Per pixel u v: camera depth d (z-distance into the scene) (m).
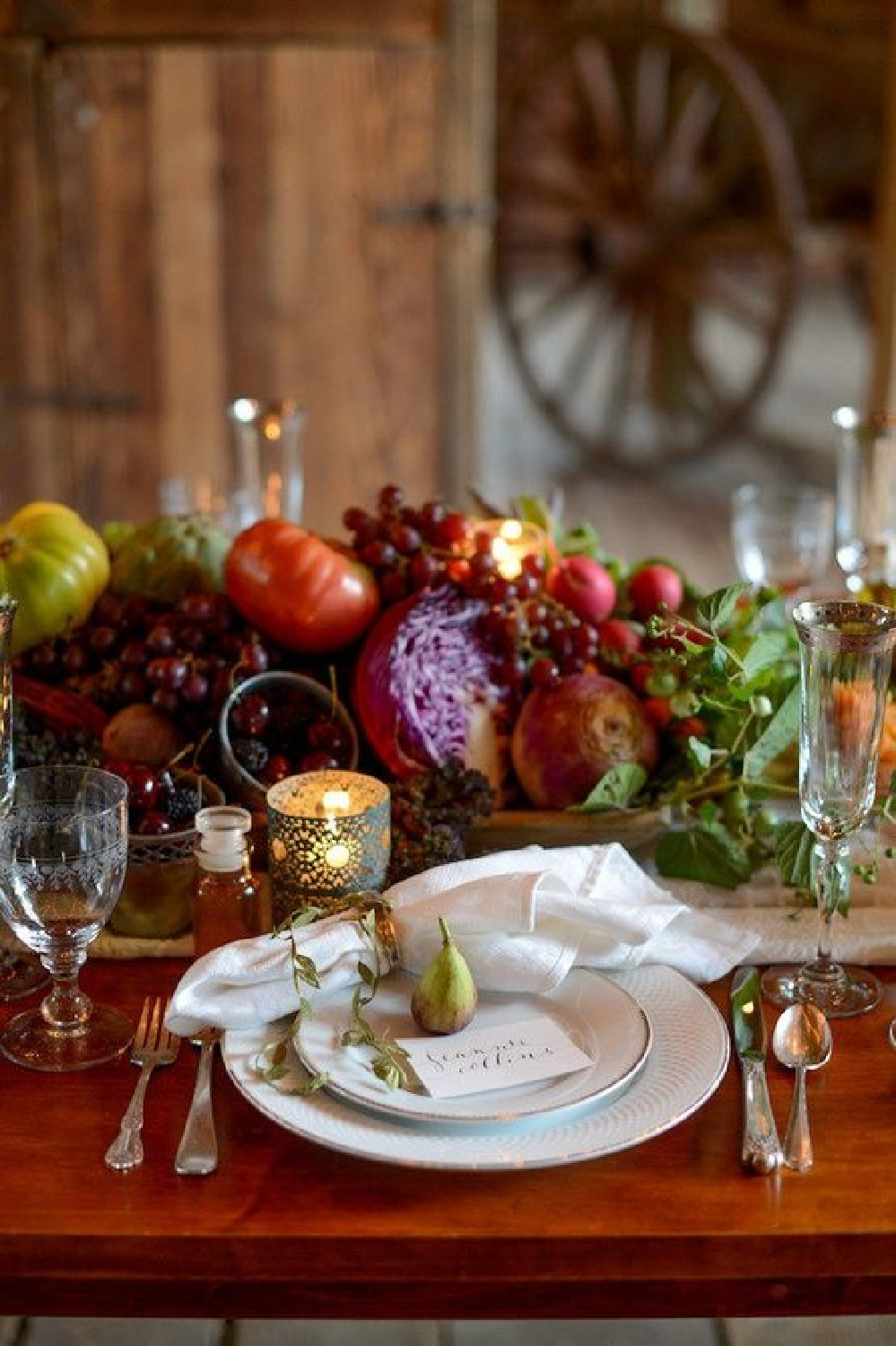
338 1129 0.85
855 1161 0.87
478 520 1.35
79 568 1.25
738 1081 0.94
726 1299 0.83
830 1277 0.83
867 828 1.17
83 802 0.99
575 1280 0.82
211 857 0.99
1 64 2.90
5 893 0.93
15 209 2.99
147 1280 0.82
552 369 5.94
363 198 3.03
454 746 1.18
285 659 1.24
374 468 3.20
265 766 1.14
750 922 1.10
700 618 1.10
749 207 5.09
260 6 2.91
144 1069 0.93
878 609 0.96
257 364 3.11
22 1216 0.82
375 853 1.02
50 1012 0.98
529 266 5.52
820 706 0.96
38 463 3.15
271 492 1.66
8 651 1.00
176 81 2.94
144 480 3.17
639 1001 0.98
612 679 1.19
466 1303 0.83
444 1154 0.82
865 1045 0.98
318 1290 0.83
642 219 4.59
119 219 3.01
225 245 3.04
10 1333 1.40
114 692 1.19
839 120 5.70
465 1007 0.92
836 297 7.01
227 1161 0.86
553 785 1.16
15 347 3.08
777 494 1.67
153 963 1.08
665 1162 0.86
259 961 0.93
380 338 3.12
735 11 5.96
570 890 1.00
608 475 4.89
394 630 1.17
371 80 2.96
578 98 4.57
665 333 4.68
